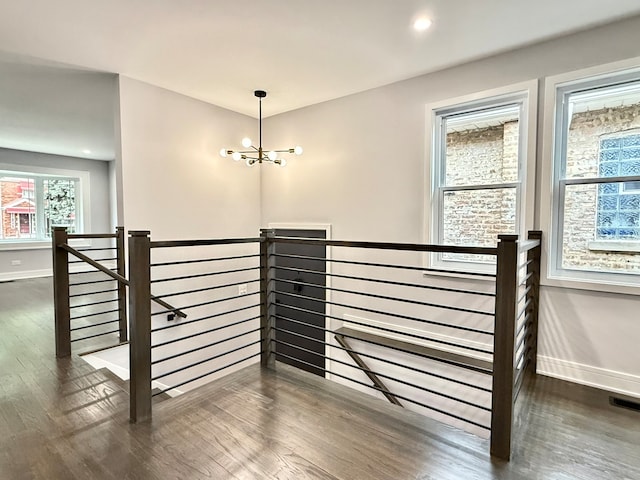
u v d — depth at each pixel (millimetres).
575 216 2674
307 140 4293
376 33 2590
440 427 1875
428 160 3318
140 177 3500
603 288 2496
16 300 4777
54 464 1567
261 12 2322
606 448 1771
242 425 1885
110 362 3084
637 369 2406
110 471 1527
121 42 2713
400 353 3525
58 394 2197
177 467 1560
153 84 3562
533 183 2775
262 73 3301
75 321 3852
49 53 2887
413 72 3277
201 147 4066
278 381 2416
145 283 1912
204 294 4195
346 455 1651
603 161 2578
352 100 3855
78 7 2242
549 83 2686
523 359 2504
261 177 4824
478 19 2396
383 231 3672
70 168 7160
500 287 1605
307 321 4441
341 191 4004
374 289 3756
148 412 1946
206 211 4160
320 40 2695
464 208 3219
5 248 6328
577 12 2303
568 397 2352
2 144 6117
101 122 4852
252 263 4730
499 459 1638
